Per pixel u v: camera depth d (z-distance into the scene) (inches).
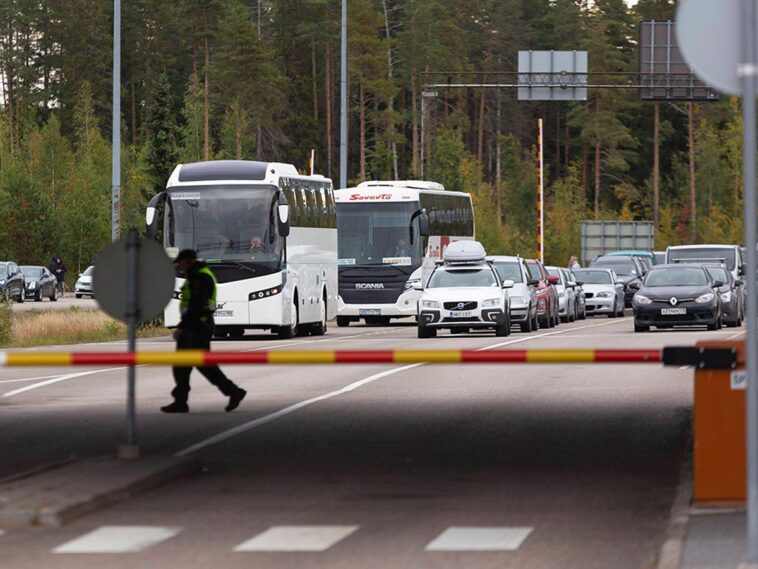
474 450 2020.2
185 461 1815.9
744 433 1481.3
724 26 1194.6
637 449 2026.3
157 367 3811.5
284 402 2733.8
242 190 5137.8
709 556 1199.6
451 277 5319.9
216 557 1269.7
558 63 6565.0
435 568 1215.6
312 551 1298.0
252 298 5098.4
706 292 5442.9
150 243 1834.4
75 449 2031.3
